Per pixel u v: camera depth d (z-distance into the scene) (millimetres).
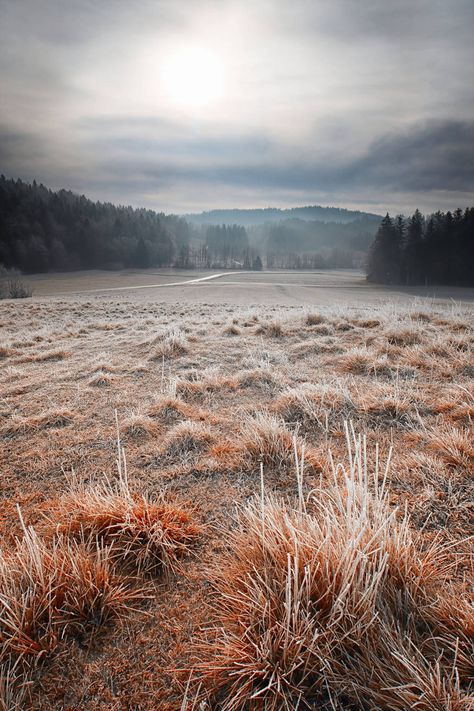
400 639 1253
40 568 1539
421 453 2625
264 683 1236
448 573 1611
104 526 1958
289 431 3129
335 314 9062
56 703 1228
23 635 1350
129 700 1234
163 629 1462
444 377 4180
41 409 3852
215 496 2326
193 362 5496
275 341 6719
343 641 1306
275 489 2373
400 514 2037
